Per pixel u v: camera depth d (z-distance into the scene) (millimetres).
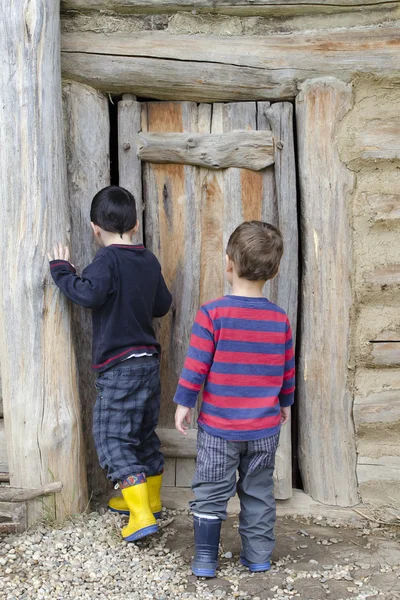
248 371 2734
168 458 3523
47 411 3152
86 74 3277
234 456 2744
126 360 3057
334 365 3381
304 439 3465
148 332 3172
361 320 3375
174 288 3451
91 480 3449
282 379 2818
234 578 2771
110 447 3053
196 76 3283
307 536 3211
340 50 3258
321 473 3438
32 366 3137
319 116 3291
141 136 3336
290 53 3273
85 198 3338
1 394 3422
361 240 3334
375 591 2662
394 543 3143
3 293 3141
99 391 3102
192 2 3221
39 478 3166
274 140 3324
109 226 3084
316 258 3350
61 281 2984
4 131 3061
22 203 3080
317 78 3283
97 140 3342
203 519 2748
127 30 3277
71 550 2936
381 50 3252
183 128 3373
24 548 2938
